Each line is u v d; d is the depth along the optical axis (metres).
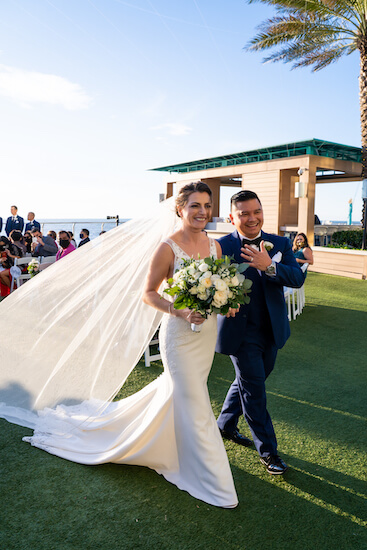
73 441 2.90
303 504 2.40
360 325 6.37
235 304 2.19
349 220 18.67
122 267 2.97
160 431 2.52
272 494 2.48
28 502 2.36
